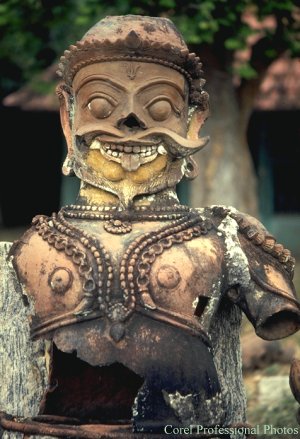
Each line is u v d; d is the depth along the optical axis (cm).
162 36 466
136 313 441
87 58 464
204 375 443
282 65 1420
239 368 491
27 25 979
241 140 1076
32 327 452
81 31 1116
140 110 458
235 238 465
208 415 443
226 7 893
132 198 465
